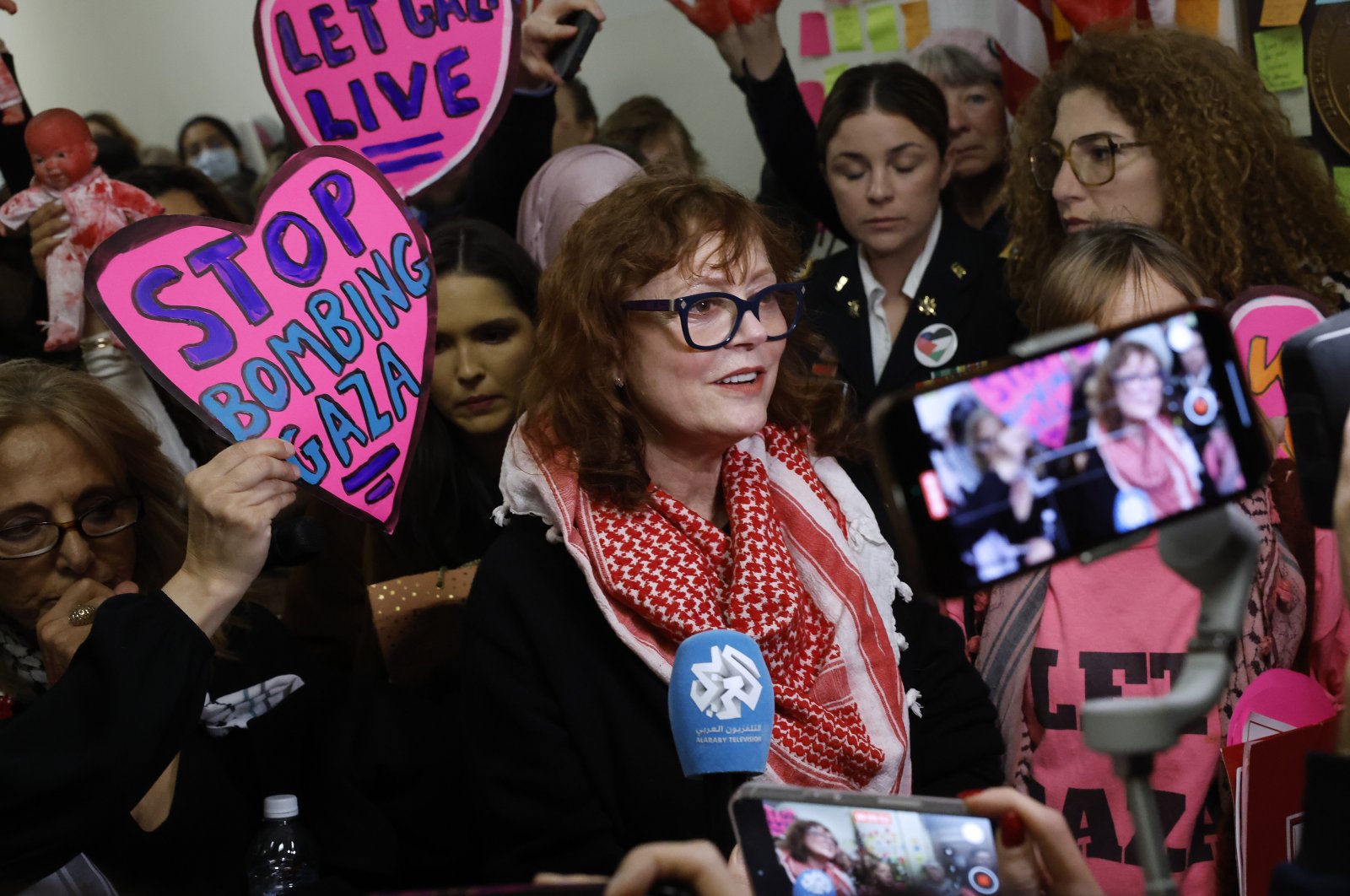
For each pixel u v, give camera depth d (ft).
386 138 8.42
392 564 8.71
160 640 5.65
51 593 6.61
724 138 12.67
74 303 10.54
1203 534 3.48
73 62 17.22
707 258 6.02
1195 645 3.46
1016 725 6.78
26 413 6.55
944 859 3.60
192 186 12.41
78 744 5.42
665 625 6.01
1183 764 6.39
